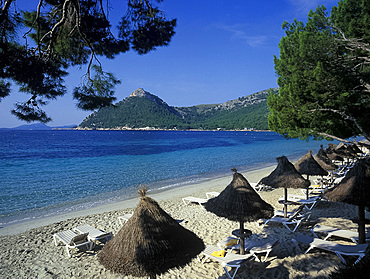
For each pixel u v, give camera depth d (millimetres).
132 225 3746
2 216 11227
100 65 7008
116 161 30172
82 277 5828
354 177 5723
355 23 10344
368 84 9594
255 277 5238
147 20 8320
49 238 8375
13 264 6656
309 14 12148
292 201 9188
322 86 10188
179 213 10578
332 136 10773
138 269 3424
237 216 5348
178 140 82250
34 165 27047
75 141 75875
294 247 6445
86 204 12953
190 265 5930
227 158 32500
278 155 35438
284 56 13992
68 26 6504
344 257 5617
